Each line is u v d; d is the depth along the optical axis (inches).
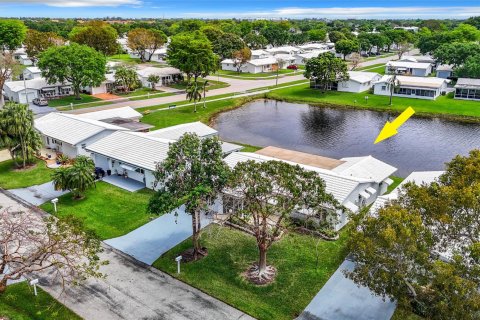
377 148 2546.8
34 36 5182.1
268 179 1110.4
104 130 2144.4
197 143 1223.5
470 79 3951.8
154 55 6092.5
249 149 2454.5
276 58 5851.4
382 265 854.5
